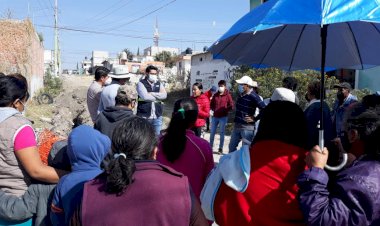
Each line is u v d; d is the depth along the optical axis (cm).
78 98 1345
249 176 221
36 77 2762
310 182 198
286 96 494
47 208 263
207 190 239
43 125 1203
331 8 188
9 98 282
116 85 518
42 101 2181
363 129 207
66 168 273
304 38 303
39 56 3039
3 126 266
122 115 373
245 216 221
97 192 186
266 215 217
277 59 321
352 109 243
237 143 862
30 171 264
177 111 323
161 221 177
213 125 1045
